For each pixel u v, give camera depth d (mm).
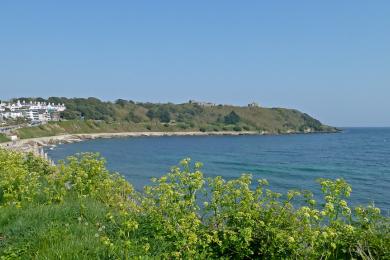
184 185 8734
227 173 61094
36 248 8648
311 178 52531
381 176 52688
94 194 13555
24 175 14891
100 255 7945
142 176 57438
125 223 8195
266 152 109500
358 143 153125
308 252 6922
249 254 7570
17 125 186875
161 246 7859
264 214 7840
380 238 7363
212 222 8211
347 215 7719
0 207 12344
